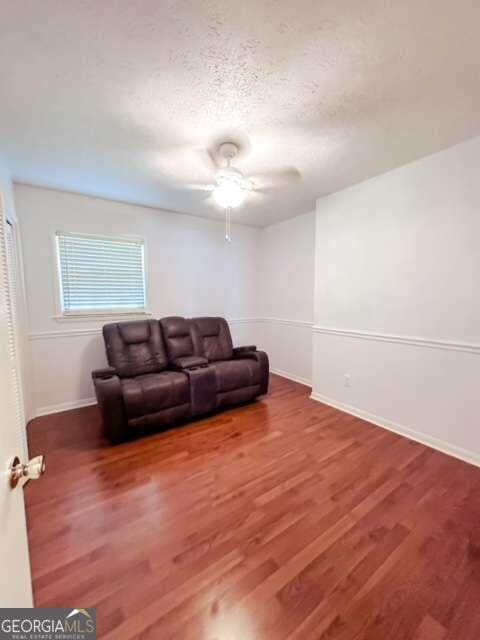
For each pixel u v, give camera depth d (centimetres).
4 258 80
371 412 274
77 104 158
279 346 436
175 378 266
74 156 217
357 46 121
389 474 193
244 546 139
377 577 123
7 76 137
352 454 217
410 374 241
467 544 139
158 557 133
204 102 156
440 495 173
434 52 124
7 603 61
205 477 191
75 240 306
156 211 353
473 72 135
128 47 121
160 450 224
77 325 312
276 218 397
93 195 305
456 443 214
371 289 267
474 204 198
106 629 104
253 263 454
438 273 220
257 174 249
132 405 236
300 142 196
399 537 143
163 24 112
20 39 117
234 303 438
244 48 122
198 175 251
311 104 157
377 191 255
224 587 119
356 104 158
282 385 385
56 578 122
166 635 103
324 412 295
